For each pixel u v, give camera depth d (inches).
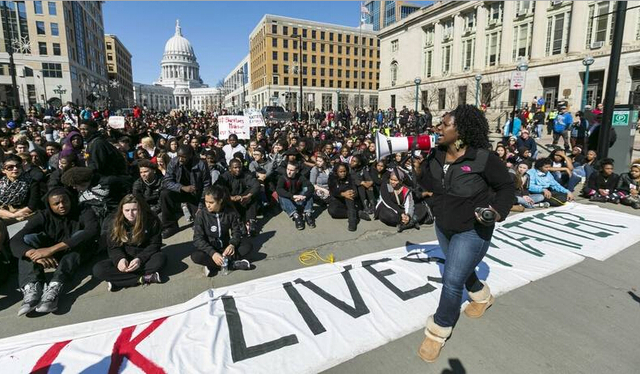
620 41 264.8
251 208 192.4
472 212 85.1
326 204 247.9
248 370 88.9
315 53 2994.6
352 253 162.6
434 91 1368.1
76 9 2394.2
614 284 130.0
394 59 1728.6
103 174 183.2
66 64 2146.9
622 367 88.0
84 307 119.5
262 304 116.9
